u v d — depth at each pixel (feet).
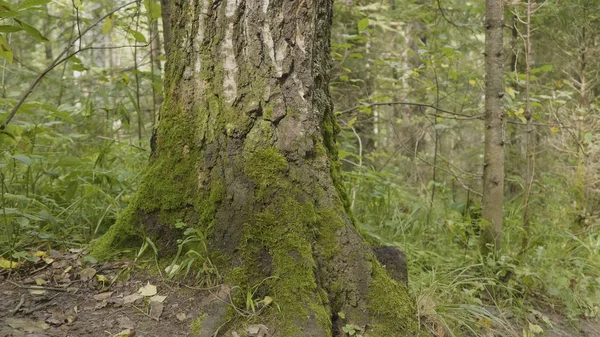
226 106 8.70
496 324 9.83
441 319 8.81
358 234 8.66
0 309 7.50
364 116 22.52
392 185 15.15
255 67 8.63
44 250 9.36
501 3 11.29
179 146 9.07
